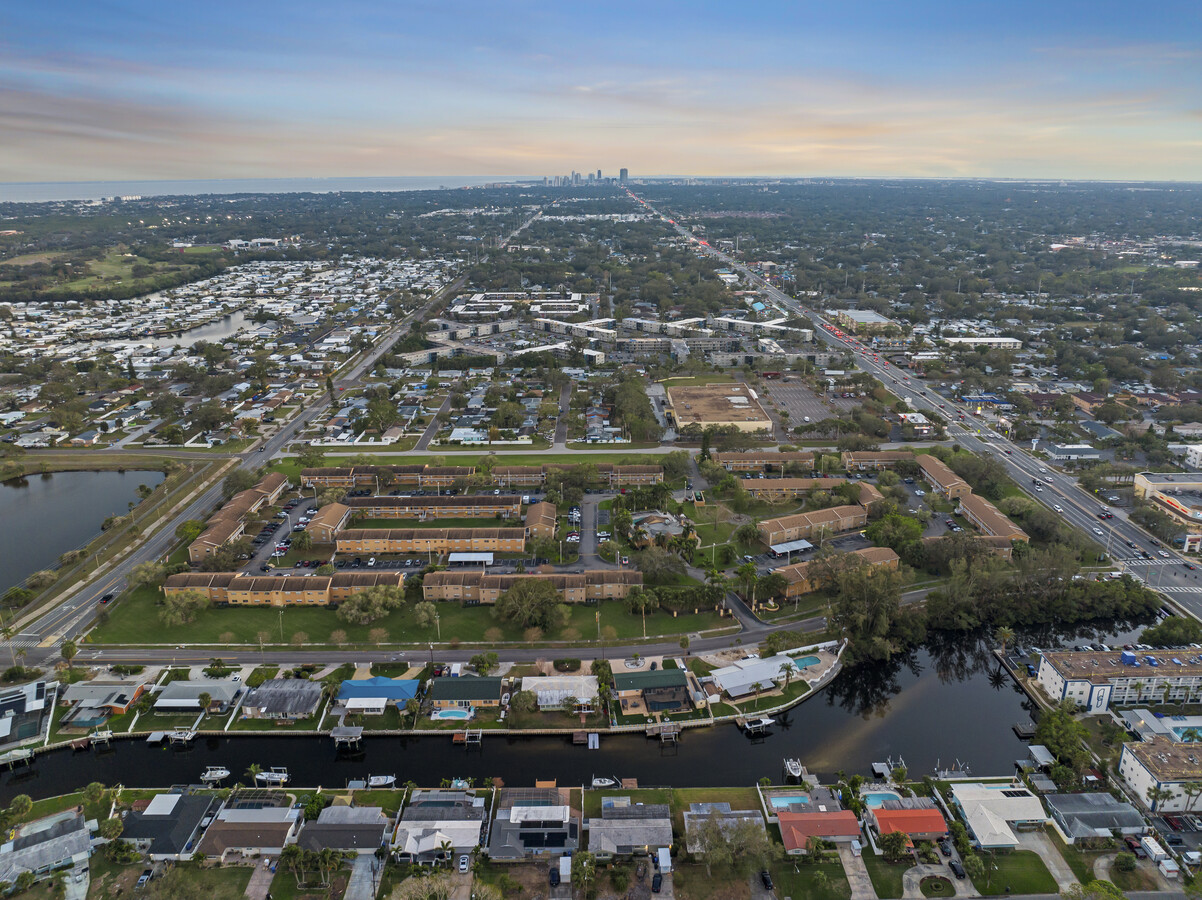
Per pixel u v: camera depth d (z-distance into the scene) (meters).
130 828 177.12
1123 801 186.88
